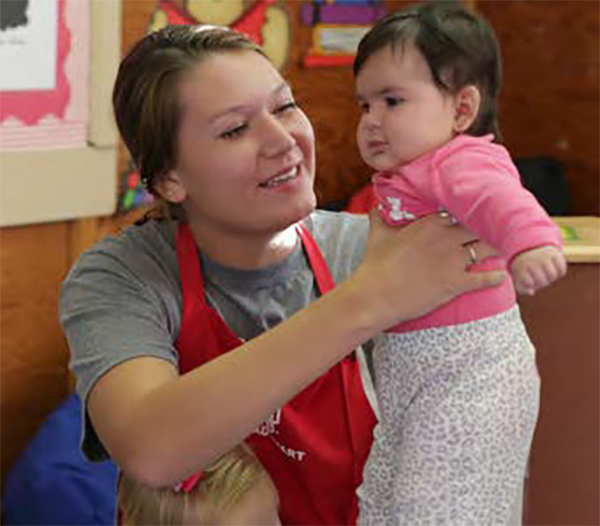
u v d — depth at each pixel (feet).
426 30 4.82
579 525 7.95
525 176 11.97
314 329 4.03
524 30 12.73
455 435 4.67
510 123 13.04
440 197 4.28
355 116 11.68
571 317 7.67
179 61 4.70
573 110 12.50
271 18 10.69
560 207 12.06
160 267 4.98
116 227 8.39
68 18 9.10
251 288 5.09
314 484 5.11
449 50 4.78
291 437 5.05
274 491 5.04
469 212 4.15
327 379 5.05
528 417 4.84
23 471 8.50
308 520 5.19
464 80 4.81
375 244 4.42
